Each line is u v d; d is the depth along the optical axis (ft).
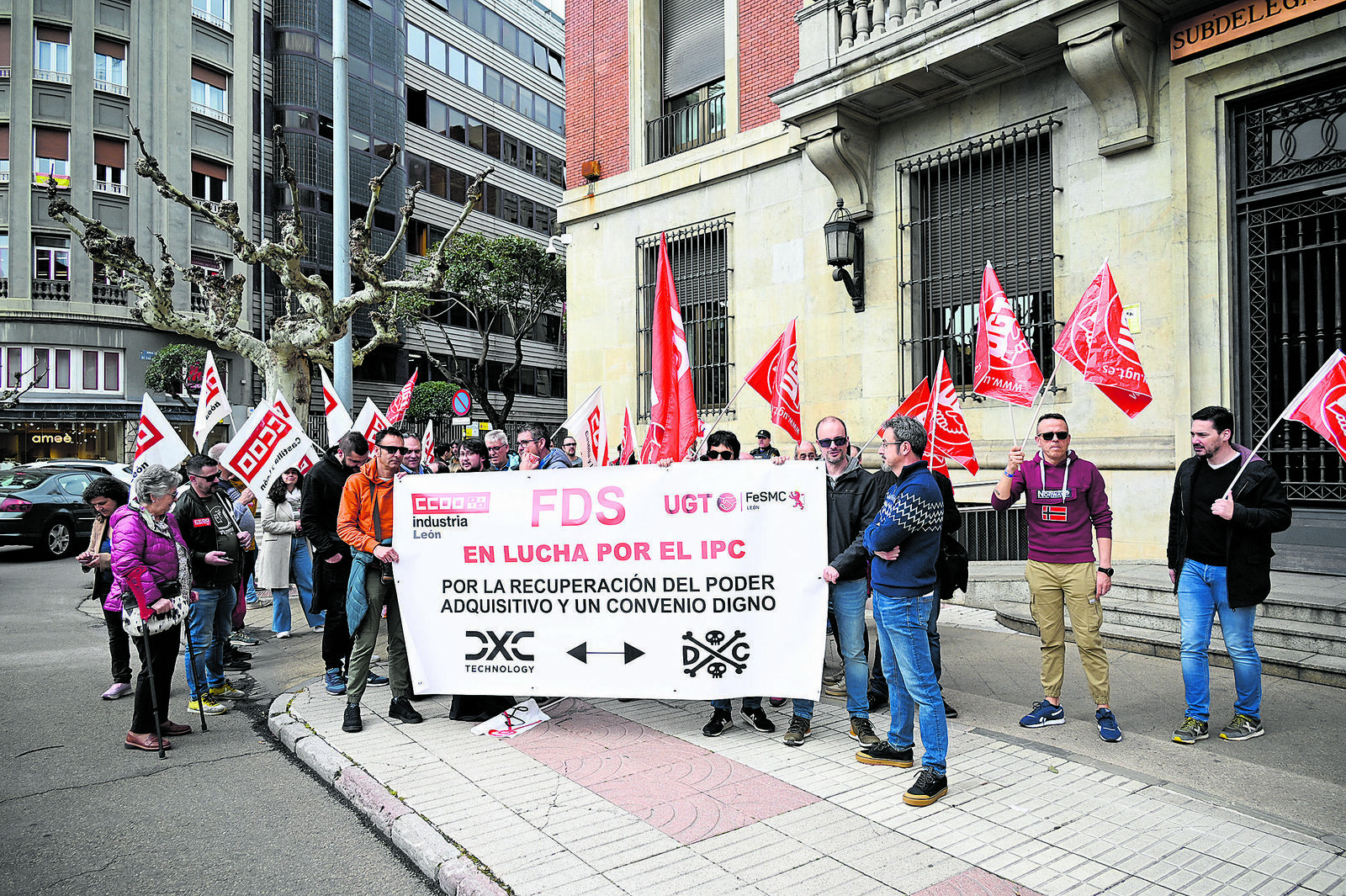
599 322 48.52
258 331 96.63
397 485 17.31
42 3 85.97
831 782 13.78
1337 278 25.04
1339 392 15.01
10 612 31.65
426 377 112.37
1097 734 15.79
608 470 16.67
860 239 36.22
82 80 87.30
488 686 16.99
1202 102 27.35
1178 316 27.43
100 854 12.09
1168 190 27.86
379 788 13.61
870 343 36.06
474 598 17.04
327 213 101.40
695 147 45.60
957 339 33.94
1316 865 10.64
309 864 11.79
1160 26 27.84
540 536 16.80
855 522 15.92
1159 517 27.71
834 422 16.02
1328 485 25.08
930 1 31.53
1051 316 30.99
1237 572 15.26
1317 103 25.62
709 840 11.60
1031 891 10.16
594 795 13.29
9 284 84.64
